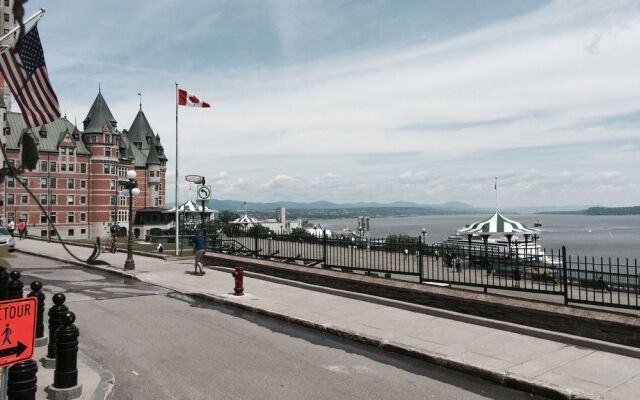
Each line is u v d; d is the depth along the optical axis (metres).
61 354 6.53
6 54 4.77
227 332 10.84
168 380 7.65
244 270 19.33
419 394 7.30
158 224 99.38
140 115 110.44
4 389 4.23
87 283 17.41
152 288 16.48
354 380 7.85
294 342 10.10
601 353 8.92
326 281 15.55
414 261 13.86
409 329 10.64
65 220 87.00
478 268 16.78
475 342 9.63
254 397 7.02
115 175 94.06
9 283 8.37
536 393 7.34
